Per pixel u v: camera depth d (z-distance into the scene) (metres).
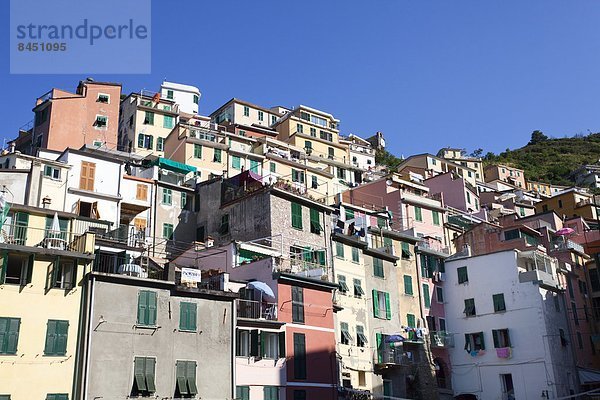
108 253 41.84
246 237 52.94
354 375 49.50
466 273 64.25
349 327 50.94
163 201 58.25
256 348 41.09
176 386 36.81
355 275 54.22
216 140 81.06
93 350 34.59
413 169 109.81
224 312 40.34
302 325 44.47
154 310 37.38
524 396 57.66
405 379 54.41
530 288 60.06
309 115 107.62
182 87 108.88
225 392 38.53
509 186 138.88
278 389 41.41
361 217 64.00
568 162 192.62
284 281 44.38
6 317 33.00
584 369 62.94
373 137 148.25
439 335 61.09
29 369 32.75
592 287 73.75
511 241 70.81
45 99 76.44
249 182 56.03
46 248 34.81
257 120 109.69
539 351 58.00
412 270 62.34
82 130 75.56
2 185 46.97
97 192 51.59
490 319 61.41
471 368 60.97
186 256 50.28
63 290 34.97
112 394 34.41
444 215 78.75
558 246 73.62
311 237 53.25
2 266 33.59
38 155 58.06
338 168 93.75
